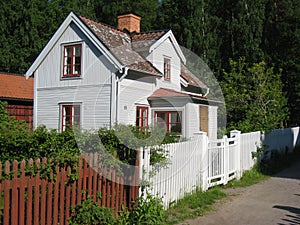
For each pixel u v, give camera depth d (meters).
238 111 21.41
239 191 9.62
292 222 6.76
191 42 31.28
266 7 34.03
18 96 23.16
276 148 16.17
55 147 7.14
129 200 6.32
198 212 7.29
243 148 12.03
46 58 17.14
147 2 41.50
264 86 21.45
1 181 4.29
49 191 4.73
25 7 37.75
